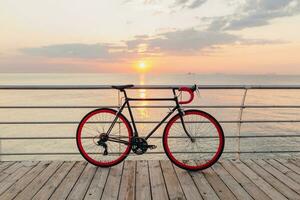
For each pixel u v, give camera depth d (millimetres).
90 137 3299
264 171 3199
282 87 3480
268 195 2580
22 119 53188
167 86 3248
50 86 3363
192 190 2676
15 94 107875
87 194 2580
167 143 3250
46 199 2479
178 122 3225
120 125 3270
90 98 81688
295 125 44125
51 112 61000
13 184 2801
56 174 3068
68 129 44781
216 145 3184
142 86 3240
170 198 2508
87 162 3463
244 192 2639
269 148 19203
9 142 37938
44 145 35812
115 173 3104
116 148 3354
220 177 3008
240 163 3465
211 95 92812
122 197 2525
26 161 3496
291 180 2943
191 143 3230
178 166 3223
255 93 119125
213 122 3176
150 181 2887
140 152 3221
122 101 3330
